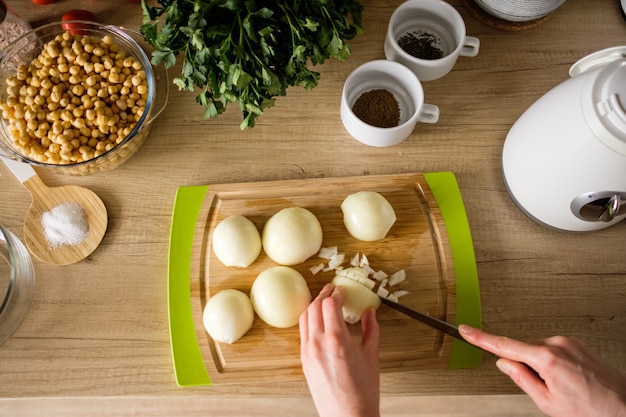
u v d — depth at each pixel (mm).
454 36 862
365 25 901
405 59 818
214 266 774
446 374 755
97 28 834
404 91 844
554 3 793
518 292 787
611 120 596
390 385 754
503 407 1120
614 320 774
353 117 782
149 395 750
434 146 854
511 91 875
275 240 743
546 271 795
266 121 861
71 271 786
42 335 760
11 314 739
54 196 811
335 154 849
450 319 759
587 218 735
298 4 655
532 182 739
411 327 755
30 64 816
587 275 793
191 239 788
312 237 747
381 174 837
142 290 784
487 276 793
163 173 836
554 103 677
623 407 560
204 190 810
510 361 625
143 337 765
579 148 636
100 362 755
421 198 814
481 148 853
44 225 791
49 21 898
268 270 738
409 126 773
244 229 747
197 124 860
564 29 899
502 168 826
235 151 849
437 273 779
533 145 715
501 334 771
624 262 798
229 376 736
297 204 804
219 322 712
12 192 823
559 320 775
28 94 779
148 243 804
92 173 826
